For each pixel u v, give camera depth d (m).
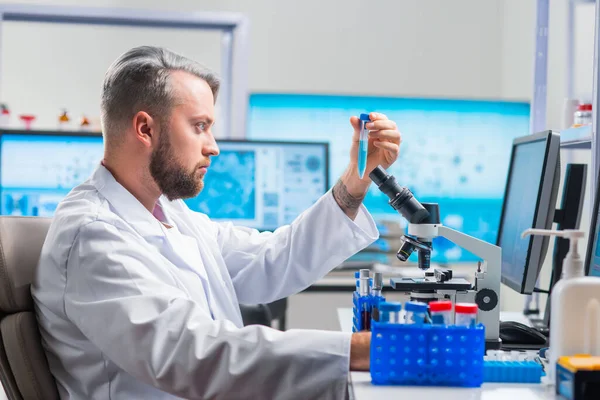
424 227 1.37
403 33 4.50
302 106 3.96
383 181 1.39
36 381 1.31
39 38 4.59
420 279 1.43
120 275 1.23
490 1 4.50
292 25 4.47
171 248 1.44
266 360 1.10
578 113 1.99
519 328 1.52
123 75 1.39
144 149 1.41
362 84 4.50
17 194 3.21
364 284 1.40
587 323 1.03
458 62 4.52
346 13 4.48
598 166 1.65
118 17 3.43
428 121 4.01
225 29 3.59
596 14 1.66
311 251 1.73
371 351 1.05
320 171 3.34
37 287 1.34
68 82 4.62
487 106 4.02
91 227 1.28
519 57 4.22
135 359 1.16
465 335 1.05
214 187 3.27
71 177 3.23
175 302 1.19
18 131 3.21
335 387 1.09
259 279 1.78
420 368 1.05
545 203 1.65
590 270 1.53
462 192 4.04
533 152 1.83
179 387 1.14
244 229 1.90
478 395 1.00
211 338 1.13
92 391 1.31
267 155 3.31
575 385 0.94
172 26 3.56
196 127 1.43
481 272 1.40
